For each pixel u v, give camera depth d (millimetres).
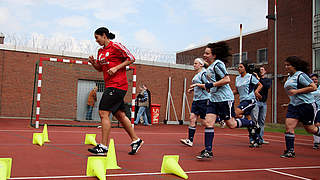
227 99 4793
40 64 9758
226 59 4887
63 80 15781
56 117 15547
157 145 6445
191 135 6551
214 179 3258
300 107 5379
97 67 4992
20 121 12789
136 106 15555
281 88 19594
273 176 3564
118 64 4711
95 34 4793
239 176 3482
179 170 3324
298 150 6738
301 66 5422
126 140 6980
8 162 2906
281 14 19984
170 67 18453
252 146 6875
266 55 23547
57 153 4637
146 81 17688
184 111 18531
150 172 3494
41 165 3631
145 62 17719
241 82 6891
